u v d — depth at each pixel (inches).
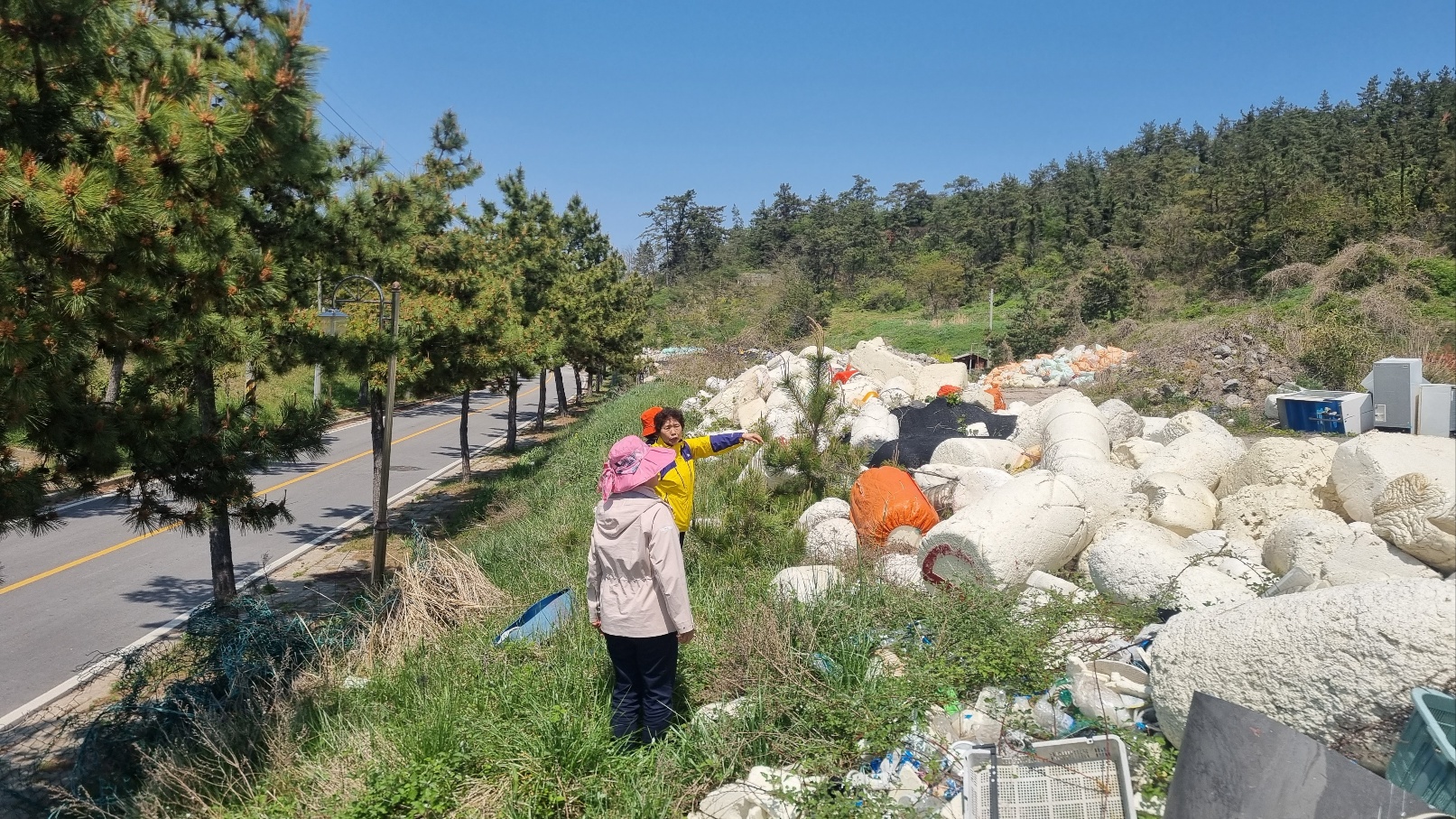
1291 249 1529.3
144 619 409.7
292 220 365.1
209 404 327.6
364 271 425.7
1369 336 824.3
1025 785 130.7
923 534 294.8
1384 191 1572.3
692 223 4315.9
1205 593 187.8
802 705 168.2
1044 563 234.4
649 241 4409.5
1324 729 120.7
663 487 210.1
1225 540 226.7
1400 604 120.1
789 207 4729.3
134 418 257.9
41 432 217.6
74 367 204.4
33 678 337.4
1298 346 828.0
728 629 210.2
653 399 922.7
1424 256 1159.6
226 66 226.4
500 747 167.9
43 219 167.5
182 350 231.8
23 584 469.1
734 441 229.1
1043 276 2378.2
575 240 1288.1
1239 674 131.1
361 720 190.9
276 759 175.0
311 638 247.1
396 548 527.5
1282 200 1668.3
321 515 652.7
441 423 1244.5
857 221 3816.4
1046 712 155.7
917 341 1911.9
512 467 803.4
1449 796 104.9
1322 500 237.1
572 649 209.5
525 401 1609.3
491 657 215.0
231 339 256.8
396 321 389.7
